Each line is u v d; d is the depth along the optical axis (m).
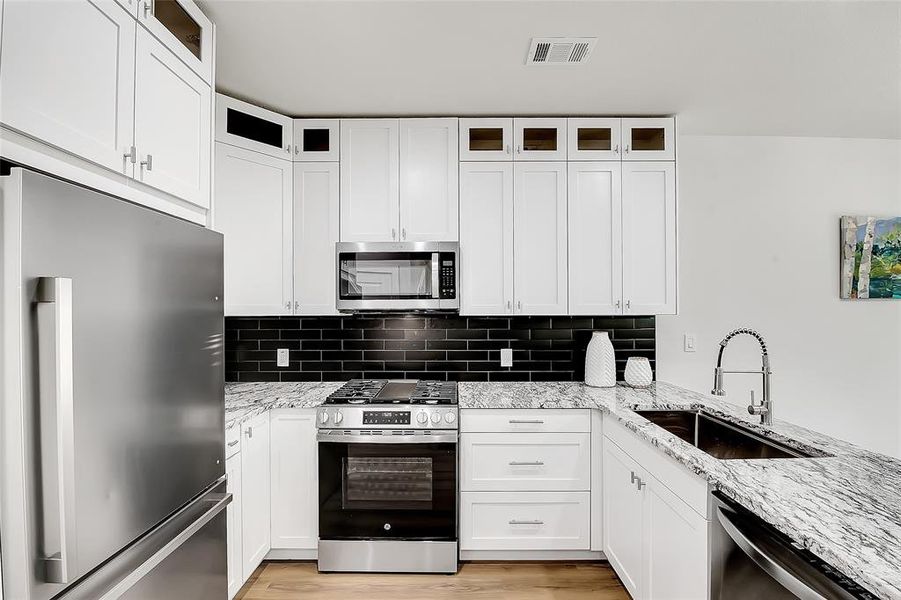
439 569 2.34
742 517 1.27
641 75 2.27
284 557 2.48
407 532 2.34
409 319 3.00
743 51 2.05
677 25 1.85
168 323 1.28
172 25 1.49
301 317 2.98
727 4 1.72
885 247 3.10
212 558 1.52
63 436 0.87
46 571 0.88
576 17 1.79
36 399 0.87
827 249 3.11
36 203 0.88
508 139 2.72
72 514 0.89
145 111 1.31
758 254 3.10
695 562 1.45
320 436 2.33
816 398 3.10
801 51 2.04
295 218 2.70
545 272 2.71
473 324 3.00
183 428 1.35
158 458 1.23
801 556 1.07
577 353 3.02
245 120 2.50
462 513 2.42
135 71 1.27
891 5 1.72
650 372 2.81
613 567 2.24
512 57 2.09
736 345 3.08
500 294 2.71
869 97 2.51
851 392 3.11
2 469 0.85
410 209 2.71
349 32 1.88
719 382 1.93
